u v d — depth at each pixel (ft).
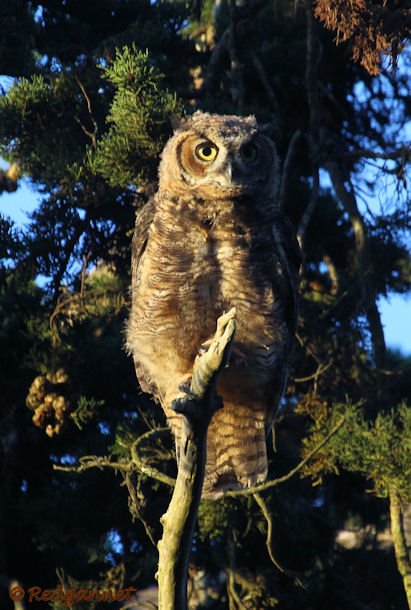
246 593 64.28
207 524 55.93
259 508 57.67
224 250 39.65
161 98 50.24
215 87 65.82
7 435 64.44
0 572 63.52
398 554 52.80
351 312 63.93
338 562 65.51
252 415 42.45
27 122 56.24
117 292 60.80
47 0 72.02
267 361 40.88
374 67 49.08
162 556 30.94
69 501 61.52
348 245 71.51
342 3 47.98
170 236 39.88
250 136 41.11
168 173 41.14
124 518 61.52
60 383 58.44
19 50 62.75
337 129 74.02
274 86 70.74
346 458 52.49
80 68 58.29
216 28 72.69
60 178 54.80
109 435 61.67
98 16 73.31
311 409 56.65
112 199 57.21
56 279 61.87
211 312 39.93
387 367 60.23
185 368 40.91
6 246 59.26
